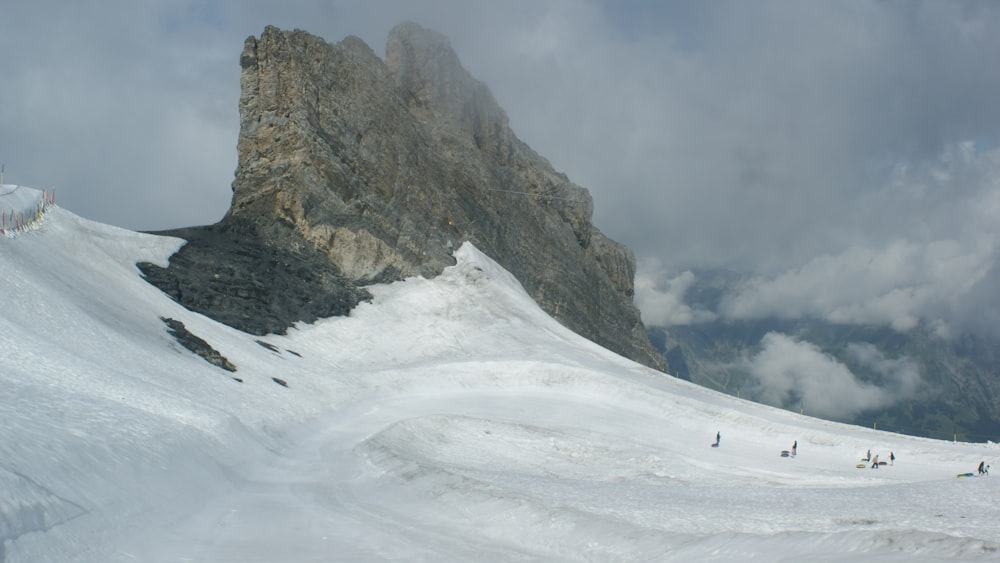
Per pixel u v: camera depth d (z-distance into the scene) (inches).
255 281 3029.0
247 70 3727.9
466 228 4151.1
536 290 4498.0
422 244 3841.0
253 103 3688.5
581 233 5280.5
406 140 4106.8
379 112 3998.5
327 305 3198.8
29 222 2292.1
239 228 3385.8
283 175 3518.7
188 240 3129.9
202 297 2733.8
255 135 3644.2
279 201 3472.0
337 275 3452.3
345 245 3526.1
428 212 4001.0
